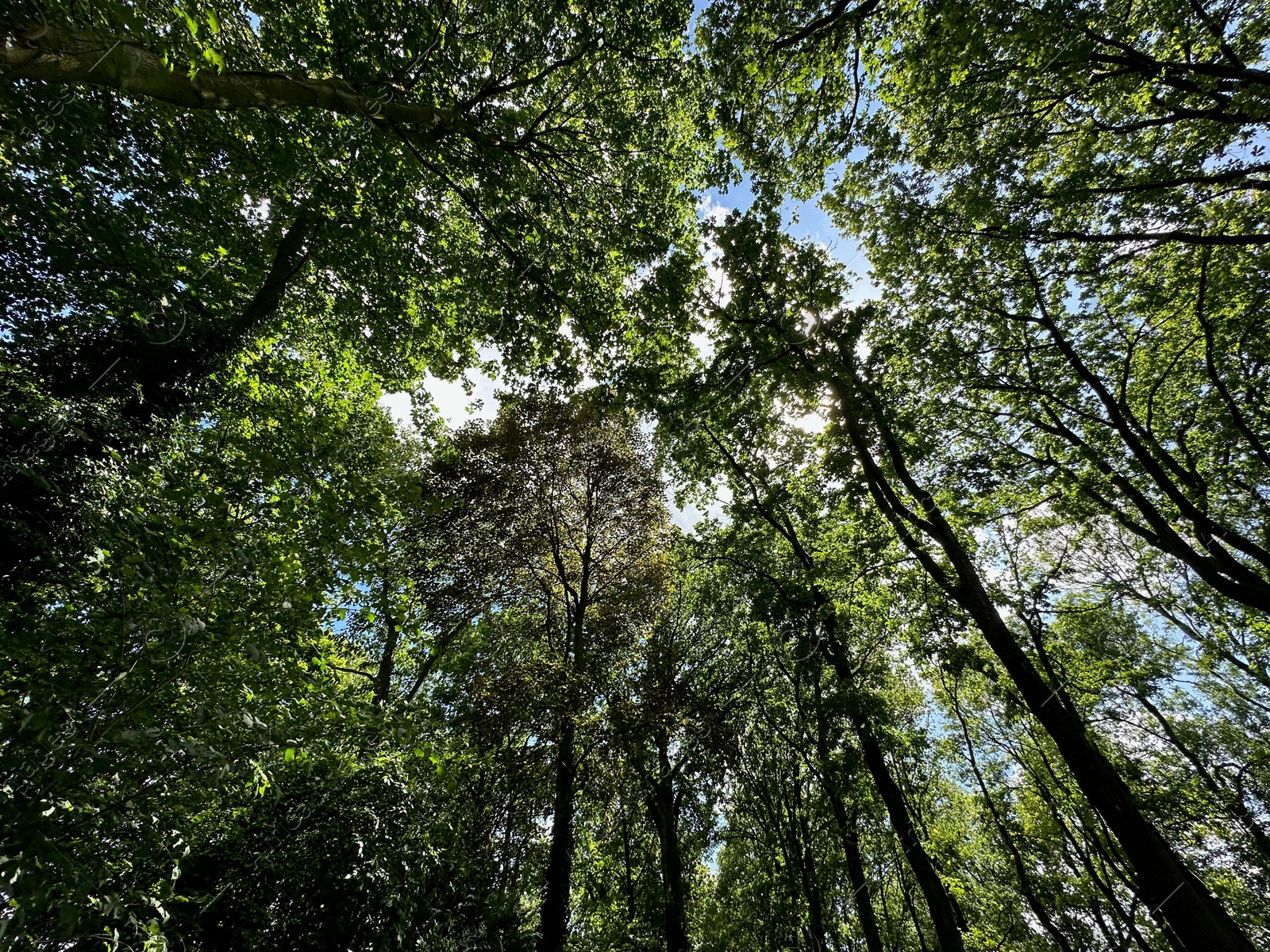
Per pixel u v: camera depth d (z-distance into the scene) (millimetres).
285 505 4098
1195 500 11180
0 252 6078
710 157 9883
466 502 13078
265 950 5664
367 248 9438
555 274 9062
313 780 6676
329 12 6789
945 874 13578
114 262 6797
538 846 12273
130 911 3307
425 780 7453
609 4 7559
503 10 7660
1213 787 14852
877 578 11977
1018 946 12883
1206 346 10250
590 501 15047
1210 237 7691
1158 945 11914
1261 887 13266
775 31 8188
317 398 8391
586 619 14219
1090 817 13250
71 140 5996
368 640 8539
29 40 3439
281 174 7859
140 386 5996
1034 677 8148
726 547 14438
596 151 8969
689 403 10266
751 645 15203
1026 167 9930
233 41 6672
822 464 10766
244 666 3707
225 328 8148
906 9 7480
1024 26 6637
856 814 14273
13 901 2299
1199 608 14984
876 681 13180
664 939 13539
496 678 12227
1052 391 11930
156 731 2898
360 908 6352
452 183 7879
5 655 2967
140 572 3246
